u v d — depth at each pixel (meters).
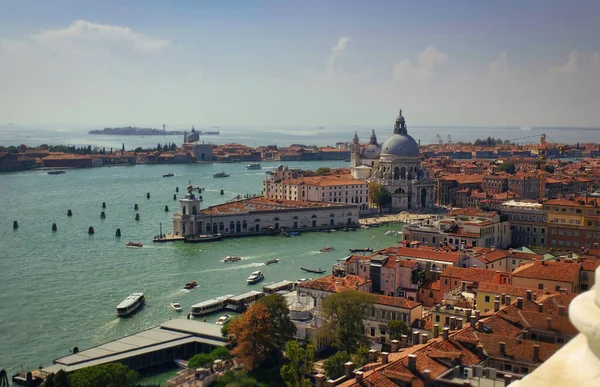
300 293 190.75
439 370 96.00
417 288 193.75
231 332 154.12
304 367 138.62
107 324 196.38
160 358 164.62
